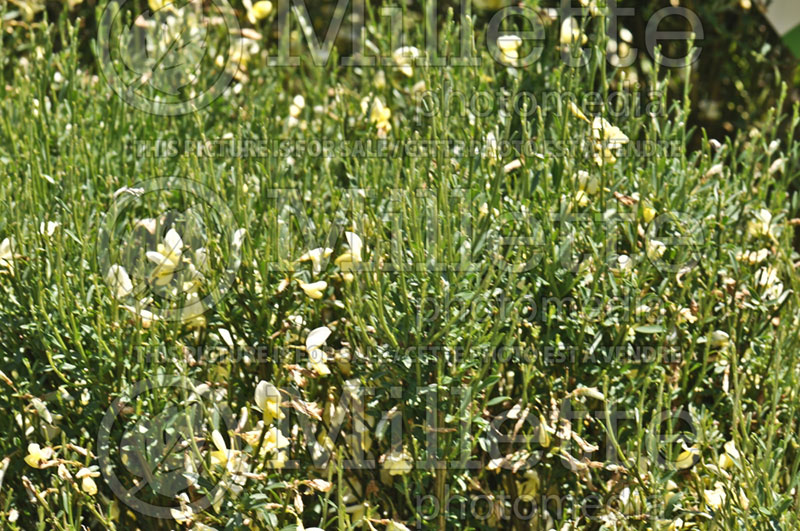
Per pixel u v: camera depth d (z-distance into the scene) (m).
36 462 1.54
